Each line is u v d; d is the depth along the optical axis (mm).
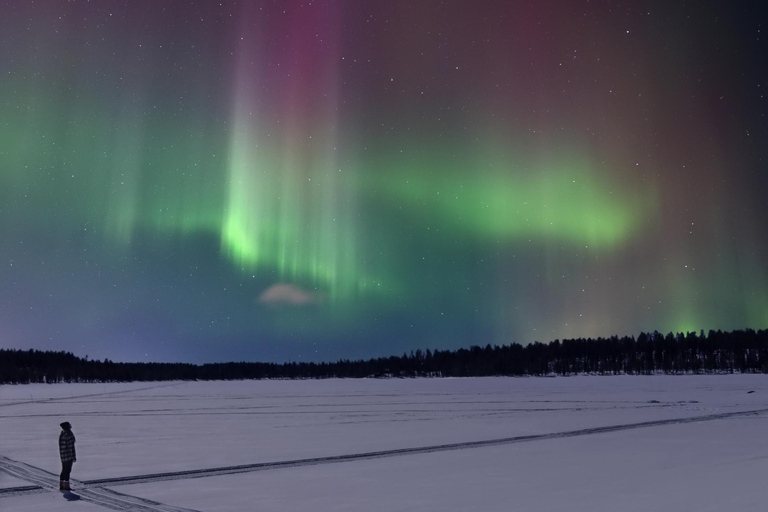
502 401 63156
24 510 15234
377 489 17656
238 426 38844
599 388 92688
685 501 15078
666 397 66812
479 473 20406
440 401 64250
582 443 28703
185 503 15891
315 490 17578
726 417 42000
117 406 60594
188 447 28297
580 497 15938
